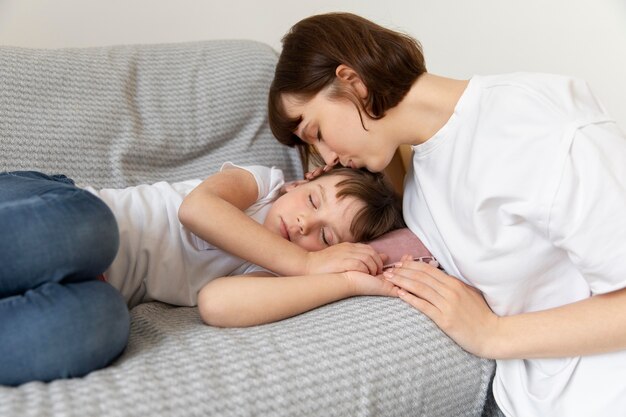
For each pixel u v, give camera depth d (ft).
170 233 3.80
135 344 2.89
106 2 5.26
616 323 2.89
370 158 3.60
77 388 2.36
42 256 2.53
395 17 6.21
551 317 3.03
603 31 5.75
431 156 3.50
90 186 4.02
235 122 4.65
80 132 4.06
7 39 4.99
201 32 5.74
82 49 4.33
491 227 3.18
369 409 2.79
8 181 3.03
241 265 3.97
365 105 3.43
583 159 2.84
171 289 3.78
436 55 6.29
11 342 2.38
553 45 5.89
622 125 5.92
